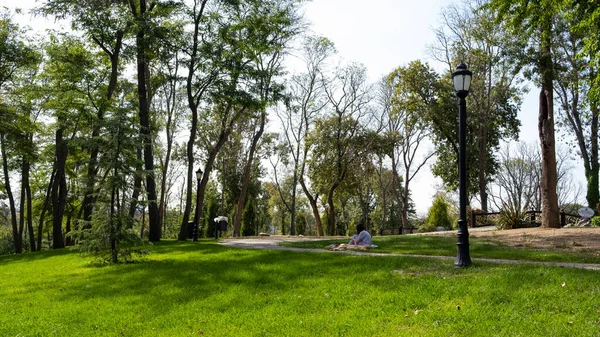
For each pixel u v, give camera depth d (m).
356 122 40.16
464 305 7.17
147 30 21.88
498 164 43.84
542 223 21.70
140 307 8.83
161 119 33.72
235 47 24.28
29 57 28.56
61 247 28.42
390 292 8.27
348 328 6.65
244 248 17.92
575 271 8.99
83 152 32.03
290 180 61.53
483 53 33.91
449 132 39.44
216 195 52.72
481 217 31.94
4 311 9.28
